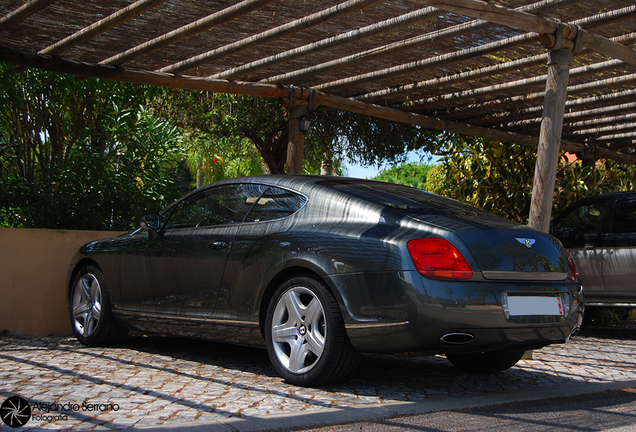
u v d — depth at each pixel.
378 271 3.48
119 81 7.11
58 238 6.12
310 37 6.20
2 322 5.76
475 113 9.08
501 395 3.77
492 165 10.23
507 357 4.38
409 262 3.43
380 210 3.81
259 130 14.26
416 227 3.60
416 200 4.17
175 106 13.23
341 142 13.95
